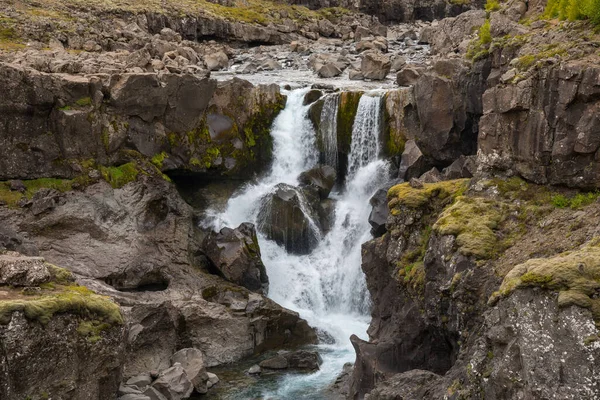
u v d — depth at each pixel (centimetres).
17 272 1612
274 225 2933
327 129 3219
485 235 1656
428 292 1769
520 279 1245
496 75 2183
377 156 3128
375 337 2116
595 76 1605
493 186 1834
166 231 2691
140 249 2561
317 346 2509
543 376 1162
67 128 2567
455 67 2738
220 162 3045
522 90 1770
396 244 2019
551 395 1144
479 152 1944
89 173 2603
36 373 1484
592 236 1450
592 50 1778
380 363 1897
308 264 2906
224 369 2322
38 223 2420
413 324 1889
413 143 2956
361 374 1906
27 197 2464
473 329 1565
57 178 2564
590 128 1620
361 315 2795
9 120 2467
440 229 1727
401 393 1606
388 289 2119
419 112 2830
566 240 1507
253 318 2480
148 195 2700
